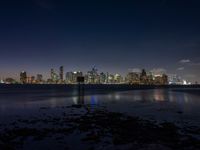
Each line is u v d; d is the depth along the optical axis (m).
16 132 16.16
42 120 21.75
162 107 34.44
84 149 12.30
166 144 13.16
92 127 18.20
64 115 25.58
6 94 74.75
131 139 14.23
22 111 29.12
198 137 15.00
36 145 12.98
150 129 17.38
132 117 23.89
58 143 13.40
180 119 22.56
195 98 56.19
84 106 36.03
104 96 64.19
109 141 13.82
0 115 25.31
